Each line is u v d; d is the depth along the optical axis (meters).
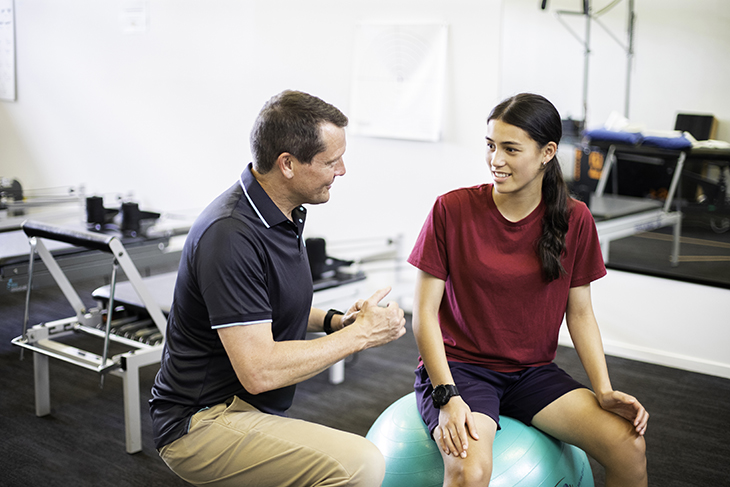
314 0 3.69
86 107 4.86
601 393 1.48
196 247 1.33
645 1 2.77
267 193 1.38
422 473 1.49
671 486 1.96
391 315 1.41
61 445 2.17
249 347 1.30
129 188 4.76
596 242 1.60
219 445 1.35
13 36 5.13
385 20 3.48
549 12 3.01
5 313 3.48
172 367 1.40
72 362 2.14
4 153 5.41
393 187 3.62
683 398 2.59
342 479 1.27
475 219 1.58
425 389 1.58
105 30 4.62
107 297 2.57
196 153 4.36
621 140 2.93
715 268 2.78
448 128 3.40
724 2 2.61
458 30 3.30
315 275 2.76
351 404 2.49
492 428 1.43
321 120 1.32
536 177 1.52
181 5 4.22
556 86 3.06
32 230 2.24
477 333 1.60
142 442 2.21
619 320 3.06
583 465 1.63
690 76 2.73
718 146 2.70
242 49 4.02
